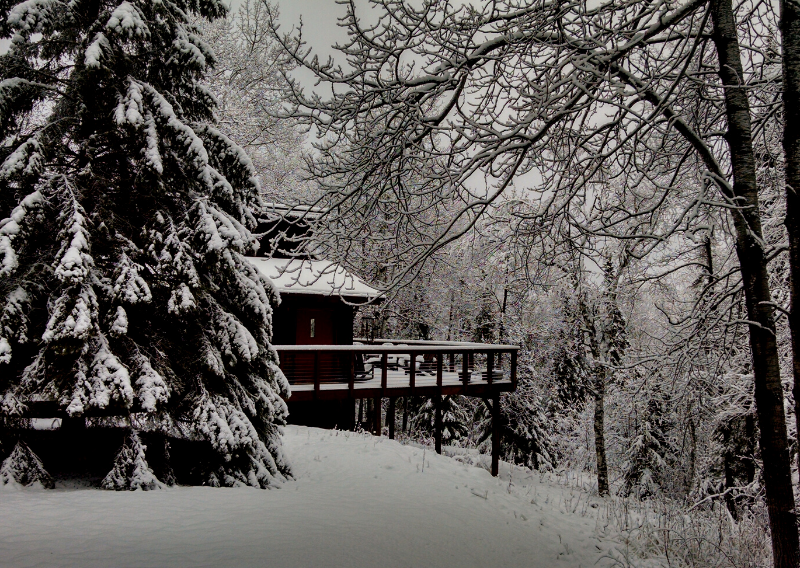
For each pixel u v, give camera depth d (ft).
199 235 28.17
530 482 56.44
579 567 24.90
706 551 28.50
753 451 44.68
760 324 19.07
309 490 30.71
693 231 18.79
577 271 24.84
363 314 83.87
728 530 32.45
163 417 27.53
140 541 19.13
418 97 19.95
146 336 28.78
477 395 57.16
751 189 19.61
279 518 23.75
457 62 18.79
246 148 70.95
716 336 28.89
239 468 29.68
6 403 24.13
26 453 25.58
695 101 23.58
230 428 28.86
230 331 30.17
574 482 64.59
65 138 28.99
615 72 17.84
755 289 19.54
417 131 20.83
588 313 54.95
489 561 23.34
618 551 27.58
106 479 26.07
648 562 26.53
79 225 24.98
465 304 84.69
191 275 27.32
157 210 28.73
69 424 28.58
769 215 34.86
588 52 17.31
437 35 19.21
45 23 26.58
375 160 20.93
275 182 73.97
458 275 65.36
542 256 23.49
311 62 19.24
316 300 59.98
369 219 21.86
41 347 25.72
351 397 50.98
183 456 30.76
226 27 70.95
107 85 28.02
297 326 61.31
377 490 32.07
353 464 37.81
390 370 71.00
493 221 23.98
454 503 31.04
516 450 74.33
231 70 70.38
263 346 32.78
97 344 25.73
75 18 27.89
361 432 51.62
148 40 27.84
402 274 20.10
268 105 67.31
